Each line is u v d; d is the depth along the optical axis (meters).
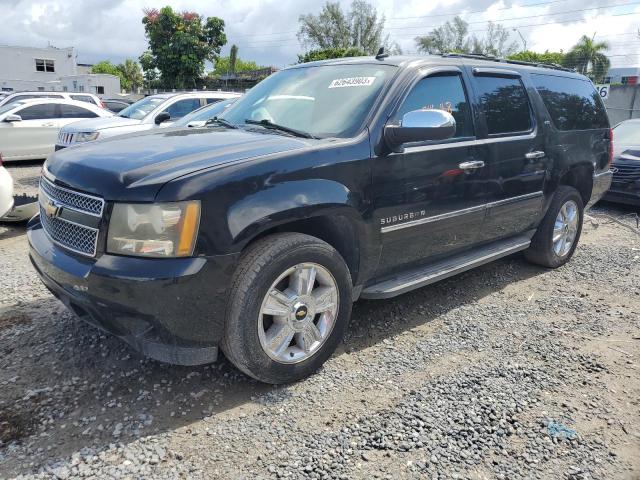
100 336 3.62
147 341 2.78
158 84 40.78
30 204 6.30
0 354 3.38
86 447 2.56
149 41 40.09
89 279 2.69
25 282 4.65
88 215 2.79
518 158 4.52
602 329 4.04
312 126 3.62
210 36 40.75
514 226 4.74
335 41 52.66
